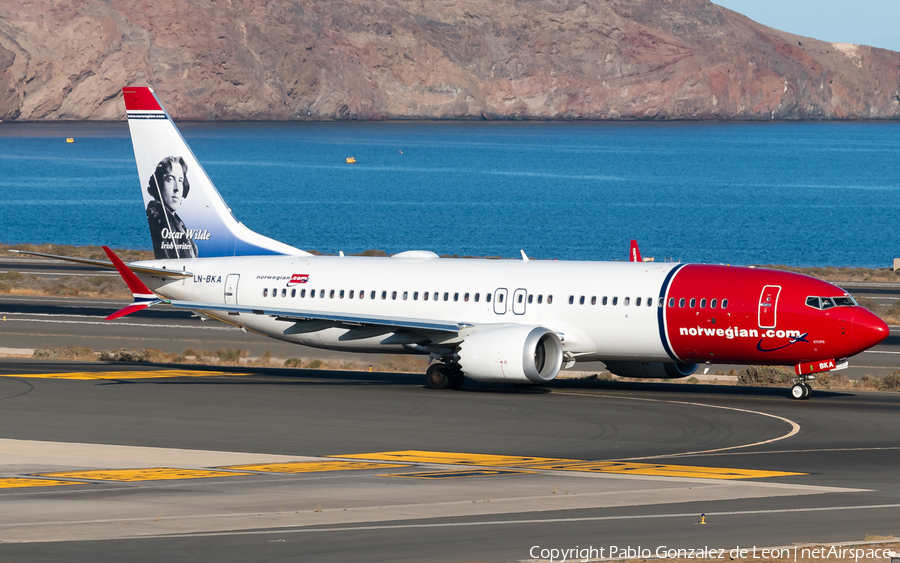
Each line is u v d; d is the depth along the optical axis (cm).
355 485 9794
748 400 16100
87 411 14588
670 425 13675
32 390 16488
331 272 18588
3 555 7162
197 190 19812
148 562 6981
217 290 19138
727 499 9125
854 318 15562
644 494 9362
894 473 10488
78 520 8275
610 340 16862
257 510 8669
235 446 12131
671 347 16575
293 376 19038
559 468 10781
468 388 17512
